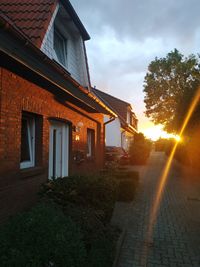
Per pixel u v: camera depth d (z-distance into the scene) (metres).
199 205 9.13
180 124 16.44
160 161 28.48
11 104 5.21
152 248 5.55
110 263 4.32
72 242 3.21
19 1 7.82
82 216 4.74
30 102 5.95
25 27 6.75
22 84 5.61
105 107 10.62
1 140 4.90
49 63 5.21
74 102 8.69
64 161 8.71
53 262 2.94
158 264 4.89
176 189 12.09
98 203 5.71
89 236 4.39
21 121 6.04
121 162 22.98
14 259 2.74
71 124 8.83
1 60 4.79
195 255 5.27
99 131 12.91
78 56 10.70
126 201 9.43
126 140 32.47
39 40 6.43
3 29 3.93
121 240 5.61
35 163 6.58
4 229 3.19
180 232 6.47
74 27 9.73
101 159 13.23
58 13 8.70
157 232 6.45
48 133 6.92
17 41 4.29
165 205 9.09
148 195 10.74
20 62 4.59
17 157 5.44
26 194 5.84
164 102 34.00
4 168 5.00
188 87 15.22
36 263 2.79
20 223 3.25
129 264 4.88
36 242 3.01
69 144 8.84
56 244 3.04
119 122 26.08
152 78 34.41
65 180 5.93
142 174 17.50
